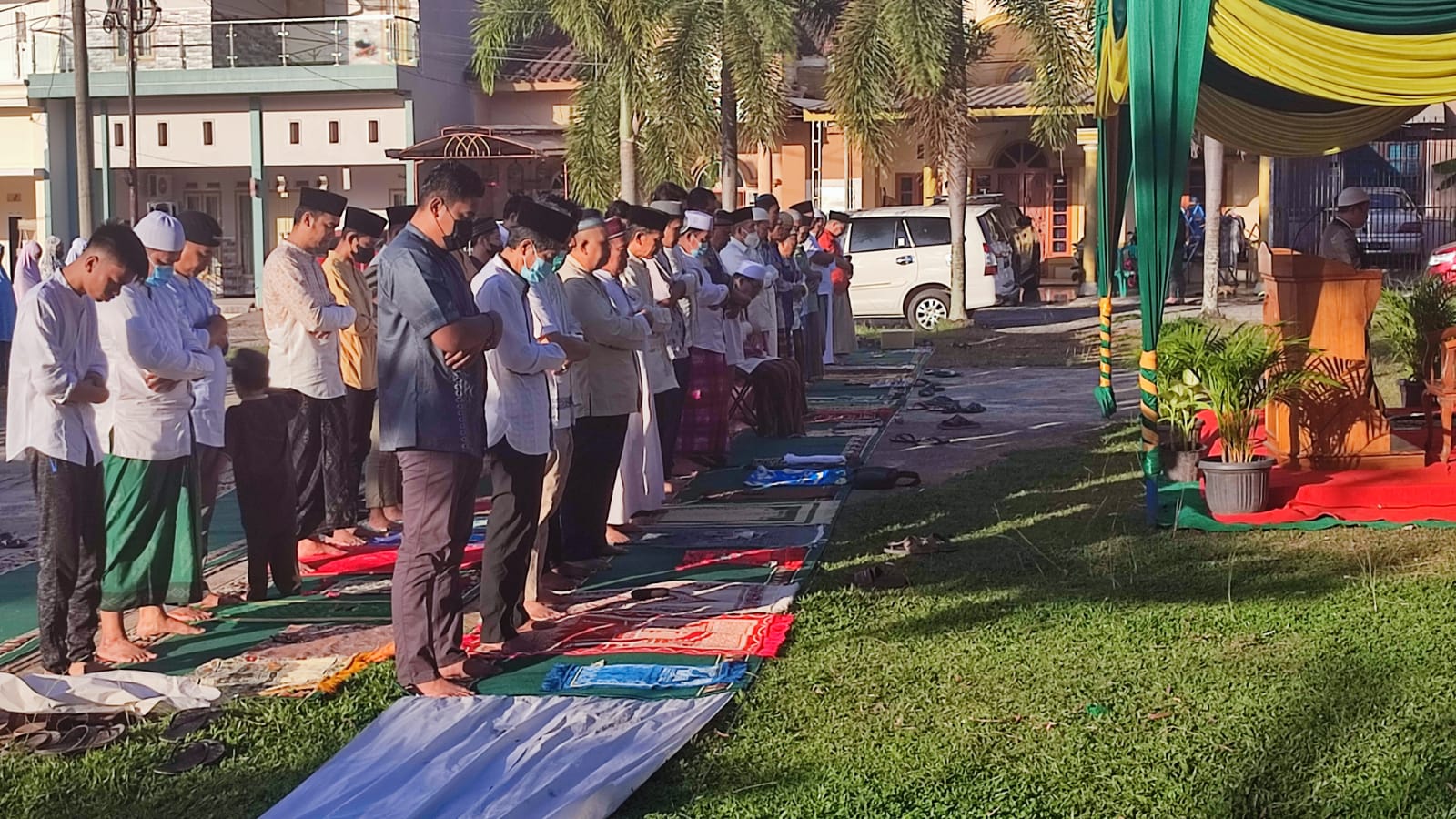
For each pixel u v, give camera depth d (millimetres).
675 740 5141
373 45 33062
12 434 6090
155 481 6449
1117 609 6801
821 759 5039
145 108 33750
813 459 11109
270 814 4621
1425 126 24875
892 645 6340
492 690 5934
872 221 23844
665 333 9539
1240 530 8344
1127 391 15352
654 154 20156
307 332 8258
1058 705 5484
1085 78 21766
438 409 5805
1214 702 5453
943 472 10945
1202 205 29688
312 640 6746
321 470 8422
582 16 19703
